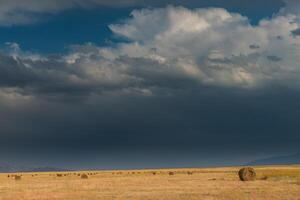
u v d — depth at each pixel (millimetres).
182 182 60781
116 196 39719
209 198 36500
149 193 42438
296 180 63000
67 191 46375
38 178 93875
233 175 90312
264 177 69438
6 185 60281
